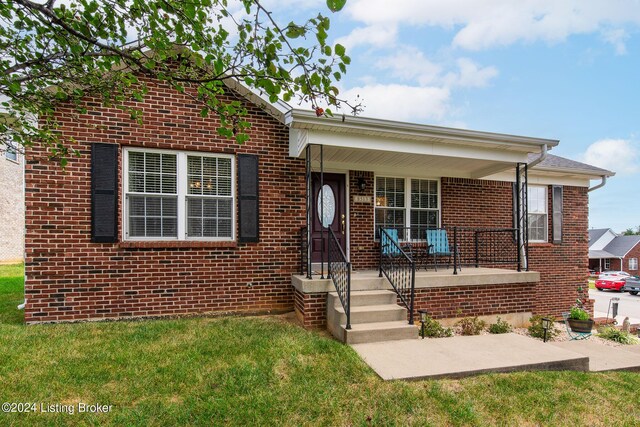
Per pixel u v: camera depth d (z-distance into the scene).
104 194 5.56
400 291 5.84
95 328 4.88
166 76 2.71
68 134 5.40
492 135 6.41
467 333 5.79
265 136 6.44
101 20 2.62
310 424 2.83
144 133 5.79
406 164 7.65
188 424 2.77
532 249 9.47
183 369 3.65
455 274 6.45
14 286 10.23
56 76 3.05
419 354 4.28
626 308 18.83
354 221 7.78
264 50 2.22
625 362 4.73
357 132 5.83
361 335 4.69
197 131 6.07
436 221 8.58
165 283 5.82
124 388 3.26
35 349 4.04
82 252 5.46
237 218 6.25
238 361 3.87
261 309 6.30
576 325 6.80
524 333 6.32
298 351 4.20
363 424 2.84
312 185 7.61
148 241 5.79
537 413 3.15
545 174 9.59
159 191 5.95
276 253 6.42
